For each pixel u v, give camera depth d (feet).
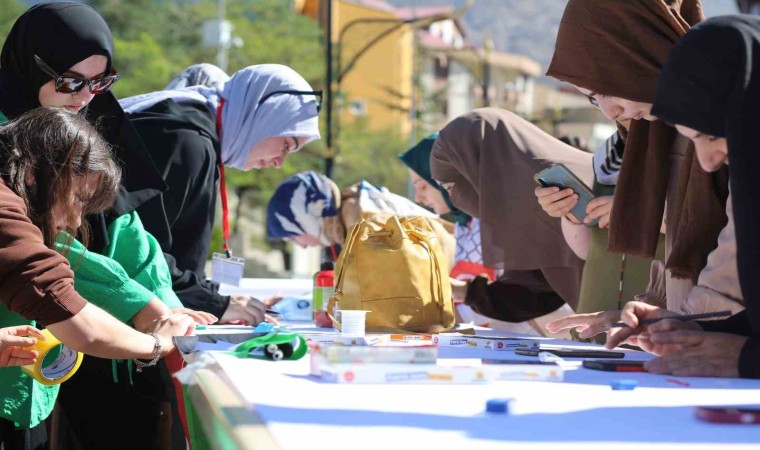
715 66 9.43
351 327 14.25
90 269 14.48
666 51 13.30
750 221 9.34
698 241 12.12
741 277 9.53
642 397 8.68
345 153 158.40
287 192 23.95
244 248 145.18
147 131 18.15
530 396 8.59
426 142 23.39
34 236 11.68
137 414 16.57
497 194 19.17
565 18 13.98
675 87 9.70
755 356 9.86
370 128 164.14
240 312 17.85
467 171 19.65
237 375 9.62
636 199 14.35
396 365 9.25
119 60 150.20
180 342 12.19
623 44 13.47
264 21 171.42
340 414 7.58
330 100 41.98
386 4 167.73
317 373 9.58
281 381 9.25
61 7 16.16
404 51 168.04
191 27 169.89
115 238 15.70
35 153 12.06
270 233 24.23
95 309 12.24
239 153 20.22
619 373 10.23
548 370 9.59
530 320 20.25
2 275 11.46
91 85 16.14
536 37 621.31
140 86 144.87
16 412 12.92
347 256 16.28
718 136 9.57
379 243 16.28
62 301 11.74
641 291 15.88
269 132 20.31
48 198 12.06
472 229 23.27
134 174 16.35
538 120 72.74
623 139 15.57
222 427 7.55
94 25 16.28
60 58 15.84
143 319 14.51
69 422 16.49
